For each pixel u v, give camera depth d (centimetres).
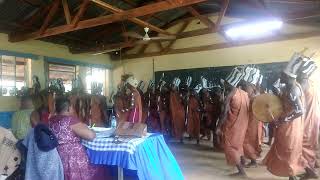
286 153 353
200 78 859
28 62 724
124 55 1003
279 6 648
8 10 596
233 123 409
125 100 543
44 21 644
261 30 774
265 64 768
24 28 662
